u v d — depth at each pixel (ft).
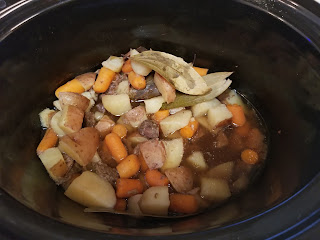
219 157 0.74
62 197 0.63
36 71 0.71
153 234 0.41
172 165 0.70
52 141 0.72
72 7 0.67
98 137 0.73
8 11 0.62
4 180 0.53
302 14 0.61
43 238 0.38
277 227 0.40
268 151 0.76
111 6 0.71
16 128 0.67
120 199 0.65
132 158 0.69
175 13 0.74
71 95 0.75
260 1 0.64
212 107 0.78
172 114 0.78
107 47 0.82
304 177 0.52
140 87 0.78
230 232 0.40
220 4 0.68
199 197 0.67
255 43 0.71
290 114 0.70
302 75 0.63
